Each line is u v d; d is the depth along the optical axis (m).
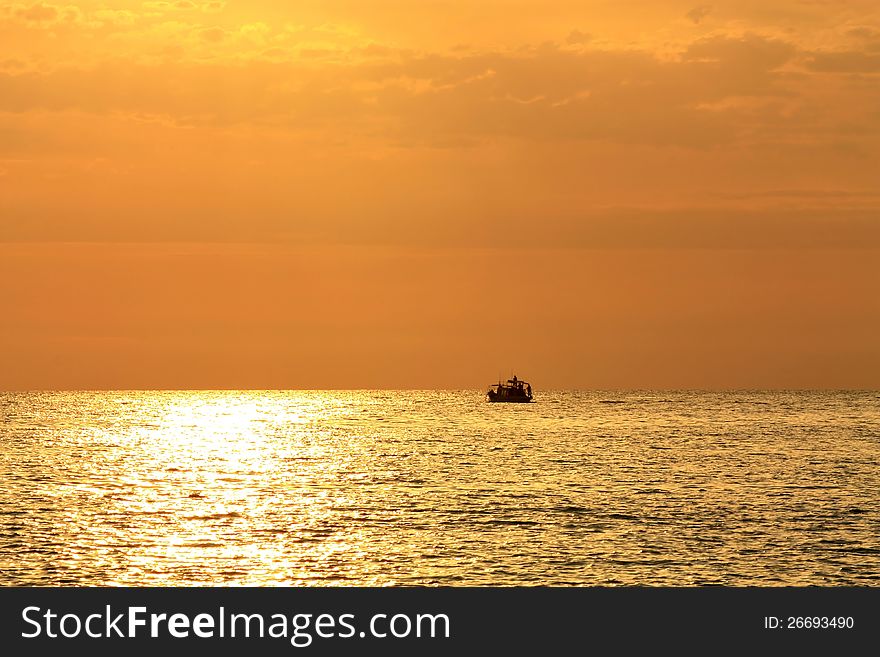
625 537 111.00
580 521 121.25
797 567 98.12
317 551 103.50
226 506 135.50
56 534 111.56
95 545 105.88
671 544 107.31
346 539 109.88
